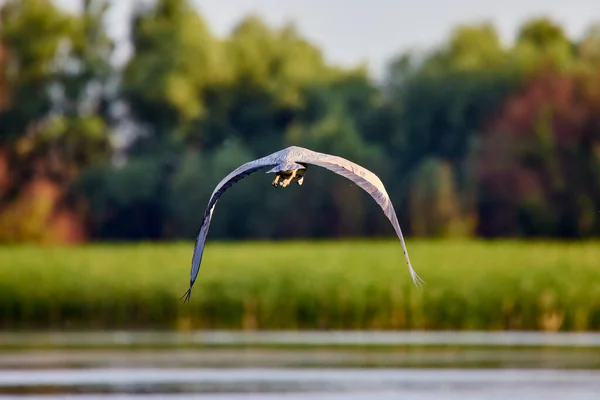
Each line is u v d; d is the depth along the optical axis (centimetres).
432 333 3334
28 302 3650
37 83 7762
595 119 7125
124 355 2712
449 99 8062
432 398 2059
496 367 2481
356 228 7175
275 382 2255
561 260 4066
